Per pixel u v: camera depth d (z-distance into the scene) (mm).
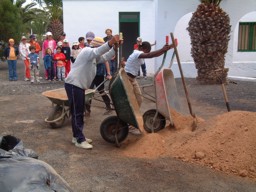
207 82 12844
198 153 5254
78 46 13602
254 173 4820
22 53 14836
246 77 14750
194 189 4379
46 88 12609
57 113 7215
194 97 10469
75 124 5879
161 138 5918
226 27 12539
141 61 6723
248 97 10391
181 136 5836
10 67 14984
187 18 15039
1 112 8797
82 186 4418
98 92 7789
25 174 2678
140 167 5035
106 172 4859
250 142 5195
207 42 12555
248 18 15438
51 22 26234
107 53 5832
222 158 5125
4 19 20328
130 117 5699
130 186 4438
